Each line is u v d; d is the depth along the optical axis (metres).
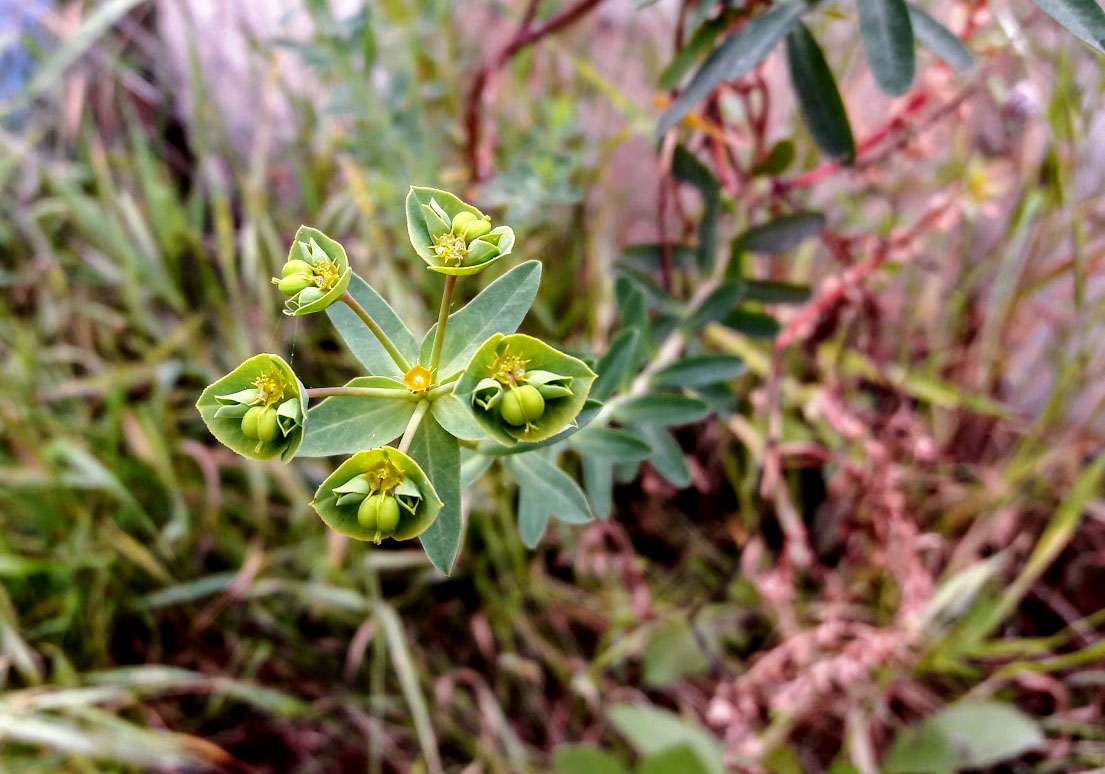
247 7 0.23
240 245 0.23
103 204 0.22
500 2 0.22
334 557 0.19
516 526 0.20
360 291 0.10
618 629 0.20
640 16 0.21
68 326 0.22
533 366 0.08
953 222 0.16
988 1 0.15
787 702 0.17
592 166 0.22
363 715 0.19
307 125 0.22
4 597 0.18
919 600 0.18
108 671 0.19
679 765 0.16
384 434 0.09
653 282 0.15
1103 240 0.19
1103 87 0.16
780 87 0.20
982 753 0.16
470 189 0.19
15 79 0.23
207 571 0.21
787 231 0.15
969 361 0.20
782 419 0.20
